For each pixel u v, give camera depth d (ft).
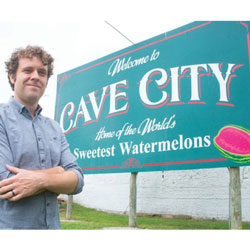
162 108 16.46
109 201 26.48
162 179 23.15
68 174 5.74
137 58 18.29
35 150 5.54
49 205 5.45
